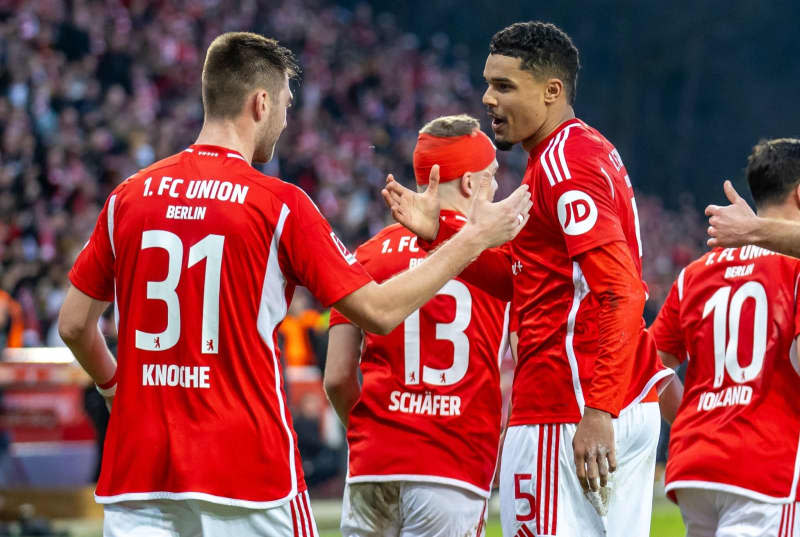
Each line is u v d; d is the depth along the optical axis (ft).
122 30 249.34
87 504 109.81
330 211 232.12
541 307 43.27
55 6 233.76
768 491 47.09
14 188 175.01
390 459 48.08
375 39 347.97
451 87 355.15
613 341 40.14
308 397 123.95
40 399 108.27
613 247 40.60
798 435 47.37
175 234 38.19
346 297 37.78
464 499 48.16
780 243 41.73
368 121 295.28
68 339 40.40
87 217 179.01
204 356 37.83
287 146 241.76
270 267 38.17
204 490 37.29
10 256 158.51
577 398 42.04
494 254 46.09
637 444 43.78
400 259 49.65
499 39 43.80
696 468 48.62
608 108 447.01
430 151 48.60
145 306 38.29
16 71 202.28
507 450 44.27
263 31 296.92
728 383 48.80
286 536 38.29
